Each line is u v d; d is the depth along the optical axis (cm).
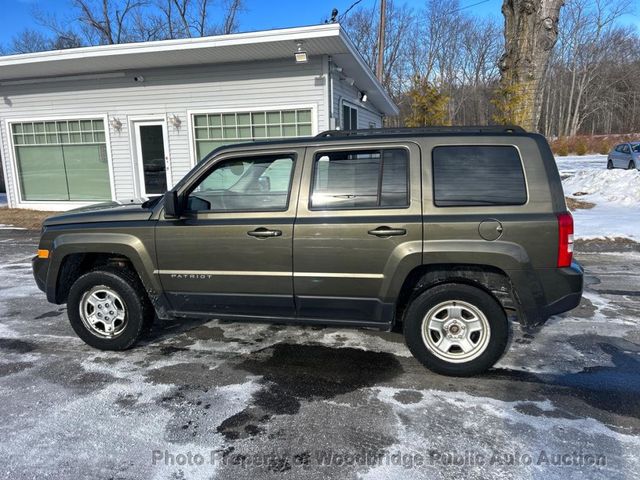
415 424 282
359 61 1068
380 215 332
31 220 1146
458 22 4828
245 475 238
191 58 1020
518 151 322
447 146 331
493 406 302
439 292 333
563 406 301
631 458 248
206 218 363
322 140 351
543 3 992
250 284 358
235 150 362
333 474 238
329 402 310
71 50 984
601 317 468
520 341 409
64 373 356
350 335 429
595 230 876
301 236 341
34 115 1233
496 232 315
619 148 2084
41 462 249
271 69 1061
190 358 382
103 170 1227
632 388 325
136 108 1157
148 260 371
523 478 233
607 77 5900
